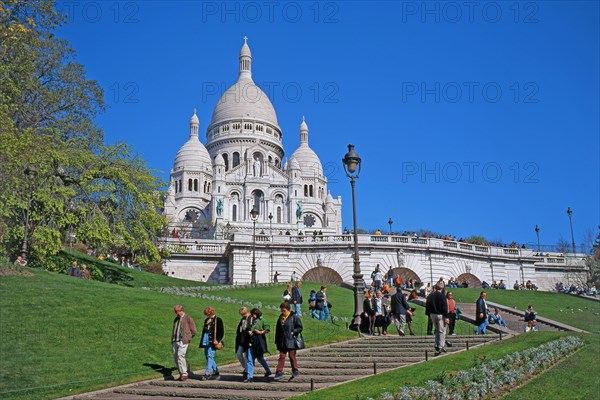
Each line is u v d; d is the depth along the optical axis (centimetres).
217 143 16250
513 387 1972
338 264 6669
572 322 4278
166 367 2328
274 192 14462
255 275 5988
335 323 3406
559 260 8000
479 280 7219
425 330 3444
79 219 4747
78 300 2984
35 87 4794
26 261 4138
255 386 1939
